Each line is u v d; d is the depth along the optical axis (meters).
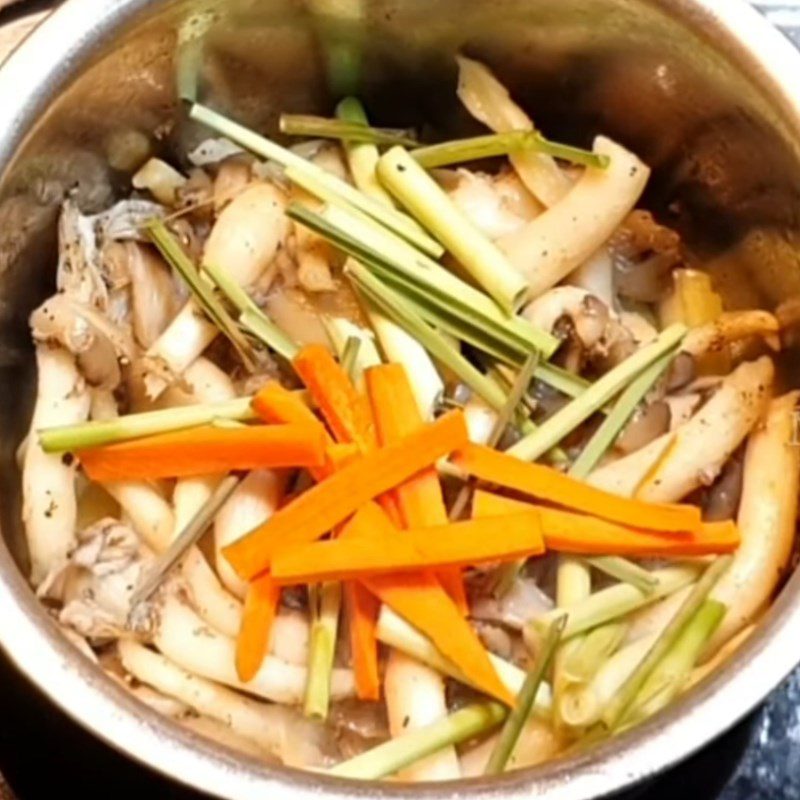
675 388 0.36
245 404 0.33
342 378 0.33
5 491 0.33
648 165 0.38
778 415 0.35
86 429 0.32
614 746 0.27
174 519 0.33
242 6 0.34
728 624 0.32
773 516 0.33
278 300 0.35
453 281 0.34
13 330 0.35
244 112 0.38
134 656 0.32
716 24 0.33
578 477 0.33
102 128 0.35
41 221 0.35
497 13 0.35
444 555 0.31
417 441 0.32
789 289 0.36
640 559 0.33
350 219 0.35
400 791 0.27
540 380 0.35
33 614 0.27
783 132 0.34
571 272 0.36
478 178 0.37
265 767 0.27
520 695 0.31
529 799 0.27
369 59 0.37
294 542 0.31
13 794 0.31
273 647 0.32
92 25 0.32
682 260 0.38
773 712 0.34
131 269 0.35
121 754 0.28
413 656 0.31
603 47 0.36
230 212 0.35
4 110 0.32
